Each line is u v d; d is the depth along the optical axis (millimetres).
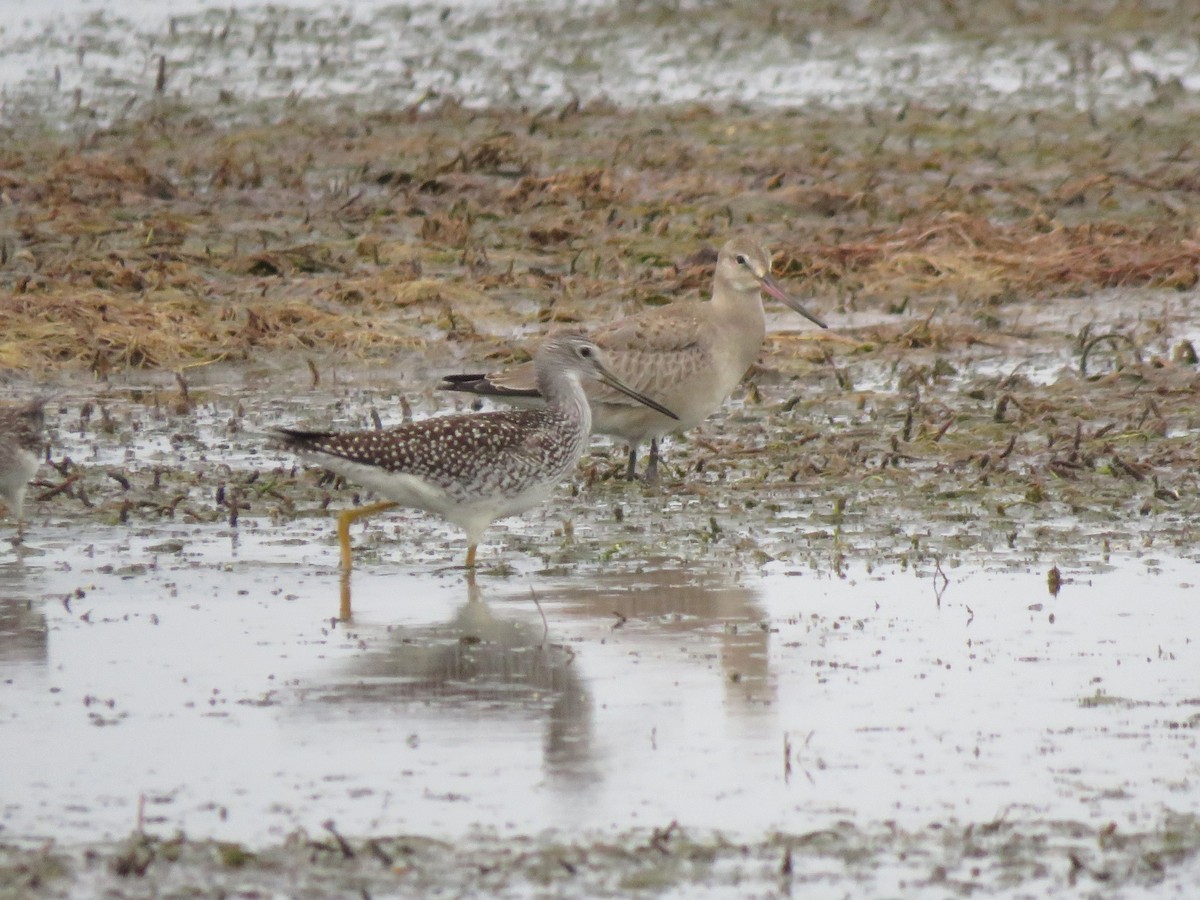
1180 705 10664
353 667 11289
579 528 14586
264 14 40125
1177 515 14625
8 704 10625
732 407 18438
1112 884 8562
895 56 36125
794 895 8430
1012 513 14812
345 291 21625
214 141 29297
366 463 13016
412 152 28609
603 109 31594
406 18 39781
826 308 21984
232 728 10281
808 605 12555
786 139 29594
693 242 24062
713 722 10422
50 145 28938
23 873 8531
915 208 25562
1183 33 37562
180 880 8492
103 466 16141
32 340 19625
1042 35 37625
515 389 15359
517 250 23750
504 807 9305
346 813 9219
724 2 40500
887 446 16688
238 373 19500
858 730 10312
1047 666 11312
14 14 39969
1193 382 18391
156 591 12883
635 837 8984
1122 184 26547
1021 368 19594
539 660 11430
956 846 8906
